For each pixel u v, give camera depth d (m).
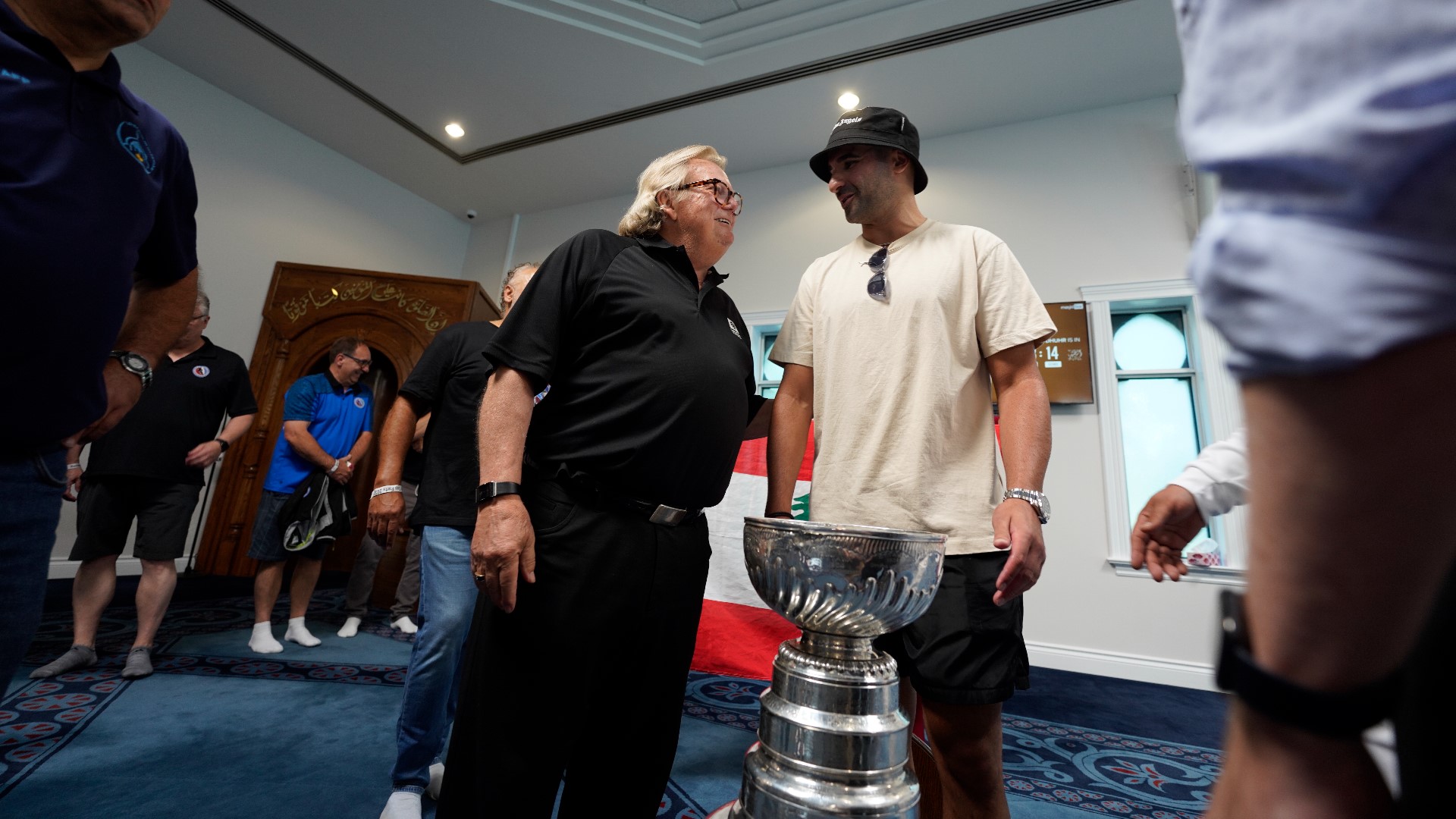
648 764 0.99
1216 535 3.69
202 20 4.45
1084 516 3.88
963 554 1.00
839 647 0.45
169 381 2.44
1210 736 2.43
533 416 1.00
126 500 2.32
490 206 6.73
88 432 1.00
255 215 5.29
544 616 0.88
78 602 2.24
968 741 0.94
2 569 0.77
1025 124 4.70
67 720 1.75
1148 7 3.74
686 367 0.99
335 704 2.06
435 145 5.75
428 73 4.87
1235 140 0.21
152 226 1.00
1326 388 0.19
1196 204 4.09
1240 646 0.24
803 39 4.20
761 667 2.15
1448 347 0.17
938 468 1.05
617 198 6.33
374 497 1.66
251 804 1.39
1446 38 0.17
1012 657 0.95
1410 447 0.18
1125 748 2.19
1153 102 4.38
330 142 5.76
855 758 0.38
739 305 5.32
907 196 1.24
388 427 1.70
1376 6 0.18
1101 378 4.02
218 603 3.56
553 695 0.87
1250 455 0.23
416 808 1.29
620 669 0.96
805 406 1.29
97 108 0.85
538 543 0.91
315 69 4.86
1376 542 0.19
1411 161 0.17
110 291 0.85
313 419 2.84
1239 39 0.21
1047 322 1.05
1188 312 4.09
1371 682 0.21
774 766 0.40
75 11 0.78
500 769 0.84
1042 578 3.88
